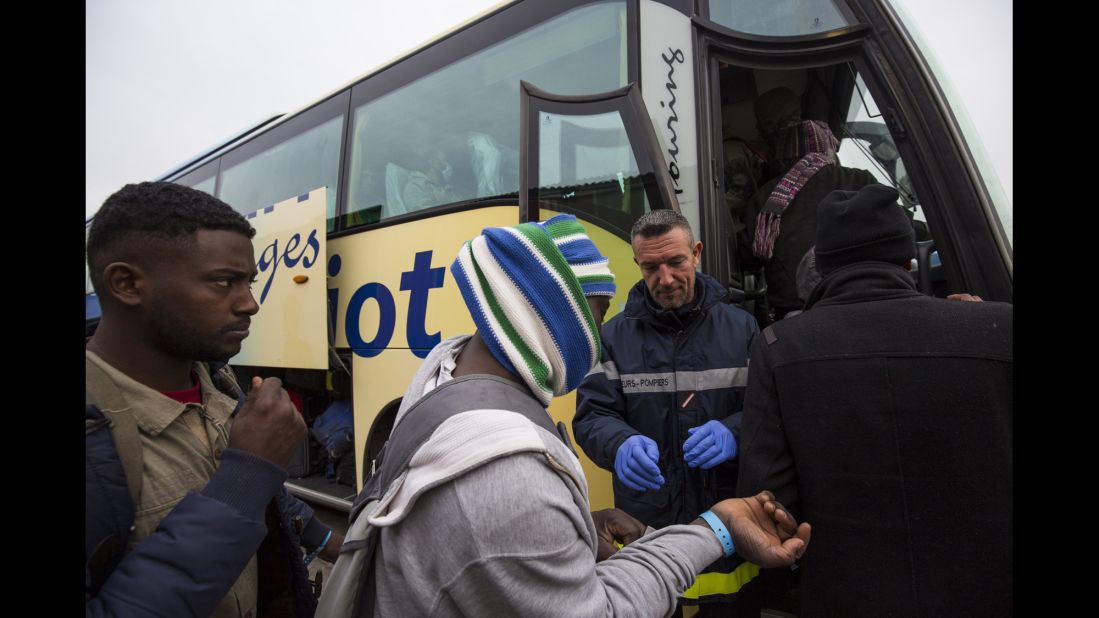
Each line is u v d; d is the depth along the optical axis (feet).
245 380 13.82
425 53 10.60
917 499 3.94
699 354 5.87
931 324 4.11
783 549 3.44
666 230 5.68
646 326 6.21
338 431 11.39
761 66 7.34
